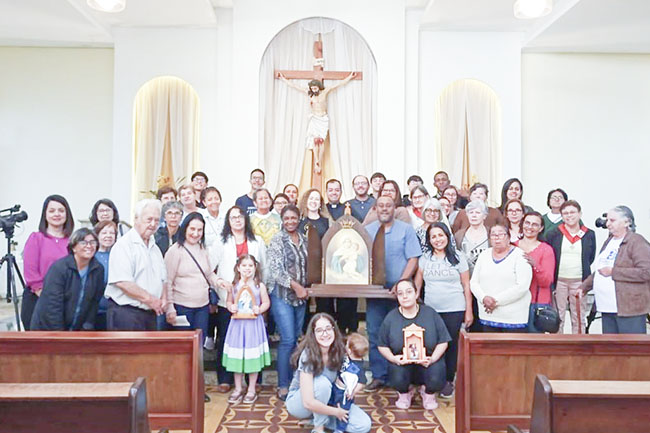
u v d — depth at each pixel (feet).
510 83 23.30
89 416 5.37
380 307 13.14
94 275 10.13
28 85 24.17
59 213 11.59
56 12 20.12
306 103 22.72
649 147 24.49
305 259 12.86
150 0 20.15
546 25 21.18
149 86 23.31
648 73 24.47
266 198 14.30
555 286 14.15
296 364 10.51
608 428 5.65
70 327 9.94
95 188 24.27
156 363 8.75
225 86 22.79
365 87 22.75
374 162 22.63
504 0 19.92
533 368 9.12
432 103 23.24
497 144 23.67
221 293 12.50
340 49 22.80
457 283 12.52
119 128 22.74
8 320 17.94
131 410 5.31
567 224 14.58
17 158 24.14
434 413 11.58
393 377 11.73
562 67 24.32
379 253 12.71
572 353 9.07
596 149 24.38
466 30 23.16
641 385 5.78
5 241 23.98
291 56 22.72
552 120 24.31
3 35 22.59
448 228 12.57
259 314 12.31
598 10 19.48
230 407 11.82
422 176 23.25
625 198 24.44
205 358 14.06
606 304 12.16
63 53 24.22
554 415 5.61
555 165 24.31
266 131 22.47
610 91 24.41
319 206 14.58
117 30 22.77
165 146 23.40
